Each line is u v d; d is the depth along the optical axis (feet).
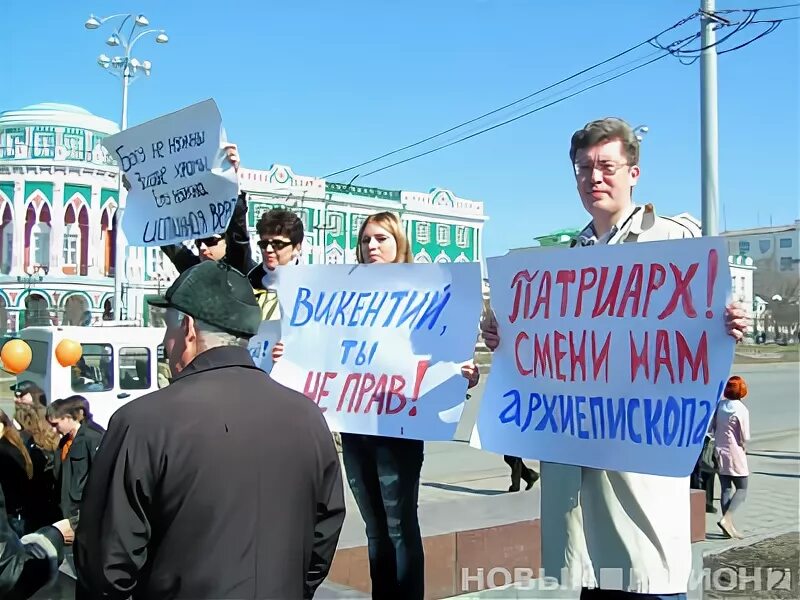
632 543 8.42
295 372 11.44
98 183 132.57
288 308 11.80
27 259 128.98
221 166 11.57
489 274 9.59
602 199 8.83
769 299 158.71
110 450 6.33
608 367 8.46
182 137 11.97
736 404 23.53
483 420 9.41
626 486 8.48
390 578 10.94
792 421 61.62
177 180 12.09
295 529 6.66
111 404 31.45
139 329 32.78
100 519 6.18
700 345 7.84
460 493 31.14
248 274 12.85
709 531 23.67
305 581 7.02
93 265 131.44
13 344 20.71
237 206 12.60
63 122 131.03
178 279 7.14
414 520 10.86
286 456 6.66
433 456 42.91
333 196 147.33
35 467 14.74
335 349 11.21
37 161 128.36
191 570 6.13
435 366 10.37
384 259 11.48
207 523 6.18
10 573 8.04
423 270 10.75
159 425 6.29
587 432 8.53
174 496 6.18
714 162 34.91
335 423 10.93
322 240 146.00
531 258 9.19
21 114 130.21
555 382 8.87
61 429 16.08
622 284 8.43
